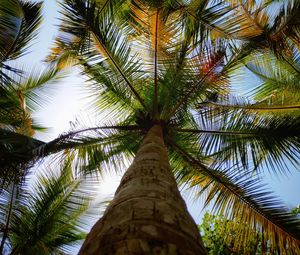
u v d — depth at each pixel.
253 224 6.23
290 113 7.01
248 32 6.85
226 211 6.56
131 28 7.11
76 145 6.91
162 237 1.83
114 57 6.95
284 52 7.95
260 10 6.93
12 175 5.71
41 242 7.65
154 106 7.07
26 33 6.58
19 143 5.69
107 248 1.76
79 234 8.36
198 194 7.13
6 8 6.39
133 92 7.35
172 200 2.48
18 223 7.59
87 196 8.17
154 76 7.29
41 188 7.79
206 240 8.30
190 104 7.20
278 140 6.62
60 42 7.09
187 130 7.13
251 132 6.81
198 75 6.96
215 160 7.09
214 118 7.05
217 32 6.96
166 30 6.81
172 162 7.41
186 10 6.91
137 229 1.88
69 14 6.20
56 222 7.98
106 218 2.21
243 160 6.82
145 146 4.29
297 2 6.76
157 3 6.37
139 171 3.15
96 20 6.38
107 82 7.30
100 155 7.41
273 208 6.20
